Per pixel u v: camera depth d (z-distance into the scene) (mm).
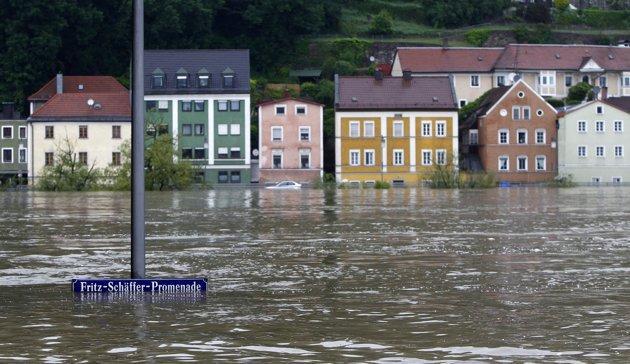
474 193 155500
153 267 39031
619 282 33500
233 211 89250
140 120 33156
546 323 25781
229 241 52062
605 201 114000
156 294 31500
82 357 22156
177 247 48344
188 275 36344
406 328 25281
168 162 183125
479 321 26141
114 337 24328
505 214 81625
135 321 26531
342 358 22000
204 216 79625
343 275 36062
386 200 120125
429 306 28641
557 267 38156
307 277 35562
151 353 22547
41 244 50375
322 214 82562
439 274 36156
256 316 27188
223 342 23719
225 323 26156
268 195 149000
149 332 24969
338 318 26797
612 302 29062
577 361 21531
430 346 23141
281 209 93375
